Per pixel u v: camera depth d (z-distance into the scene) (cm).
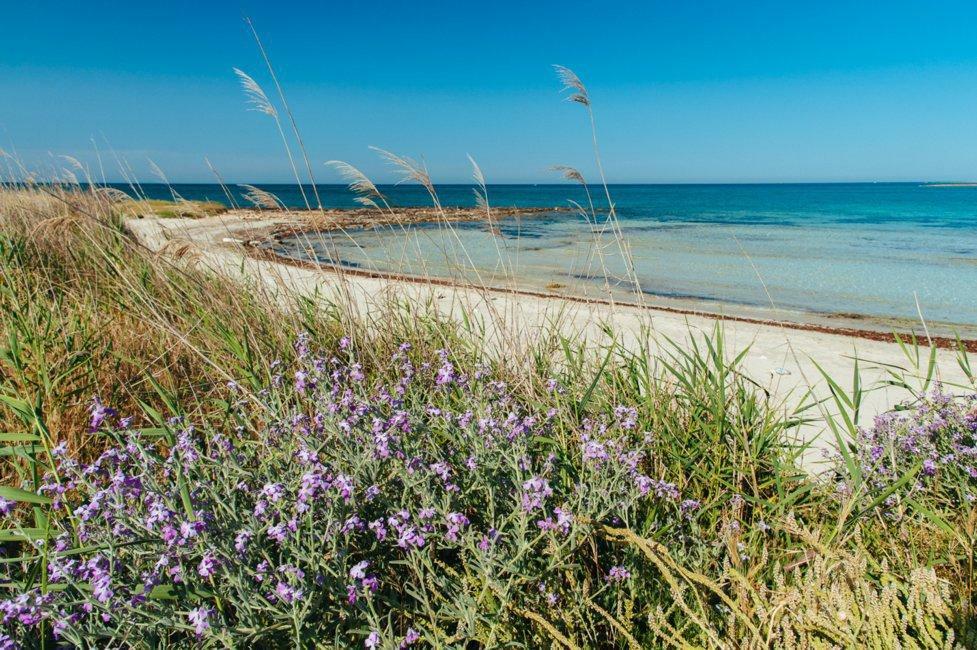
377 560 217
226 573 174
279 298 509
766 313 955
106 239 616
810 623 185
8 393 336
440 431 292
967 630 182
